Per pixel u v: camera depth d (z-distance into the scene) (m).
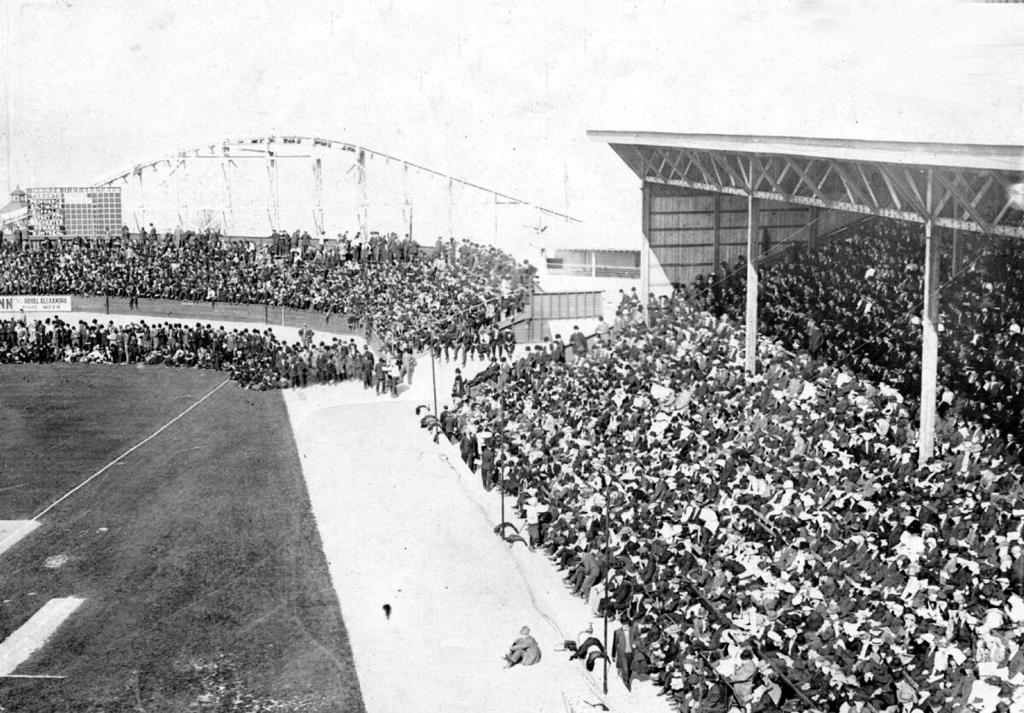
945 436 40.47
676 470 39.91
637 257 78.69
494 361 60.69
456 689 29.41
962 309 47.94
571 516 38.38
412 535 41.19
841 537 32.88
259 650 32.75
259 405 64.94
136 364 77.44
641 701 28.00
